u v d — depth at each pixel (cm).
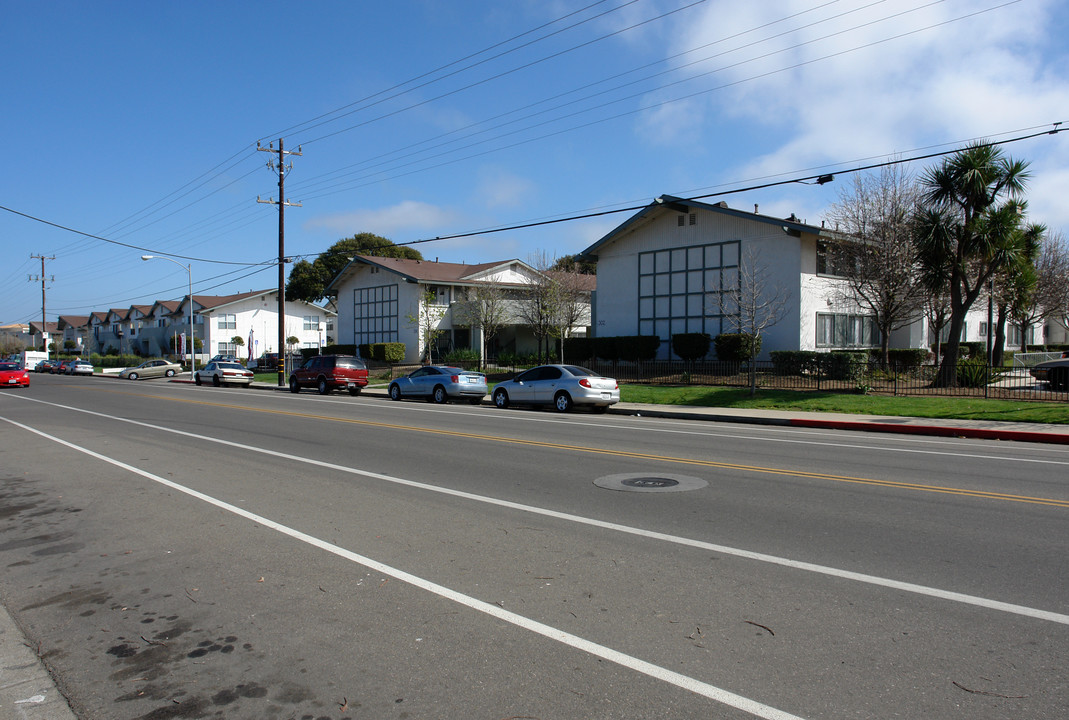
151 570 599
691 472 1011
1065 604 486
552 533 685
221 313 6662
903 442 1405
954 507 778
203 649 443
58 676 413
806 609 483
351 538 680
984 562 579
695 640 437
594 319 3578
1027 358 3553
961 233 2170
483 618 479
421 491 893
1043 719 342
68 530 737
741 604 494
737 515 748
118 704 379
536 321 4159
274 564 605
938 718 344
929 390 2150
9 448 1355
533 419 1856
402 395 2692
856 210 2741
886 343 2684
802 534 670
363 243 7812
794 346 2819
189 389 3522
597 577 555
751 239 2959
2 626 488
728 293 2836
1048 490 873
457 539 670
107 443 1405
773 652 418
